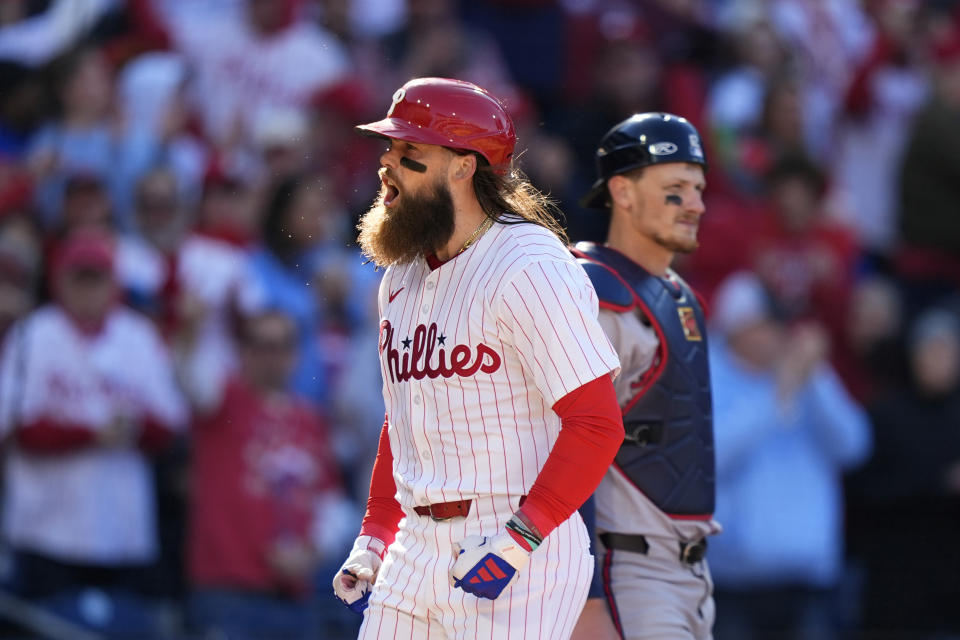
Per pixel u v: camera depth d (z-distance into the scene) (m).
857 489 24.89
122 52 25.98
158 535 21.42
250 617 20.06
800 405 21.81
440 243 9.72
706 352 12.04
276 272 22.70
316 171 24.52
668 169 11.69
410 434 9.83
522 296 9.35
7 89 25.17
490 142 9.71
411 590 9.69
